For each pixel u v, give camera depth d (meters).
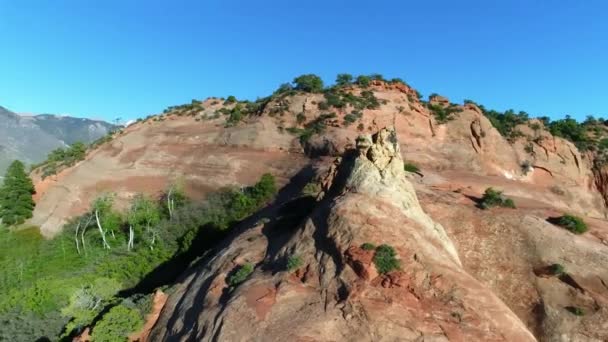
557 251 33.34
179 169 72.00
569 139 85.81
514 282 32.09
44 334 33.84
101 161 75.88
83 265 51.03
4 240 59.34
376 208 29.19
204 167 70.88
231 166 69.44
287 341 20.39
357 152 34.84
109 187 69.94
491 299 23.61
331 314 21.66
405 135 70.25
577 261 32.22
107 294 37.22
